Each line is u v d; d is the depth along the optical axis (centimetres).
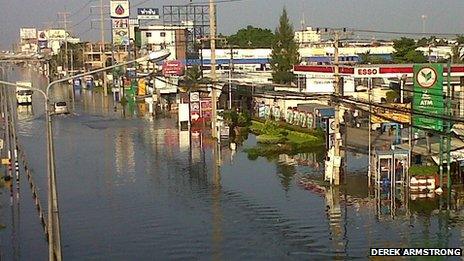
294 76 6750
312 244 2266
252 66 8594
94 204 2919
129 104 7681
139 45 9138
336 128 3189
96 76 10881
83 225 2572
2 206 2889
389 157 3008
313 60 8100
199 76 6400
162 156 4181
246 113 5566
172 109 6812
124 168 3794
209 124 5509
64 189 3238
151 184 3338
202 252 2208
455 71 4181
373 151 3231
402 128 3653
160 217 2670
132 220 2633
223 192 3119
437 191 2945
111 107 7456
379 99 4938
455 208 2698
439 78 2888
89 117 6494
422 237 2309
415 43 7875
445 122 2892
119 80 8125
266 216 2647
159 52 2020
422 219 2547
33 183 3288
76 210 2811
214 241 2325
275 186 3228
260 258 2123
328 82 5078
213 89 4791
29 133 5359
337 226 2477
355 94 5041
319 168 3669
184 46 8200
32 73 16450
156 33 9262
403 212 2656
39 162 4028
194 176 3528
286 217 2628
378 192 3011
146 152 4341
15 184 3366
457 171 3044
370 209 2720
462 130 3409
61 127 5756
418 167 2994
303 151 4250
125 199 3008
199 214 2711
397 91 4872
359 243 2258
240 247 2248
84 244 2327
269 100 5575
